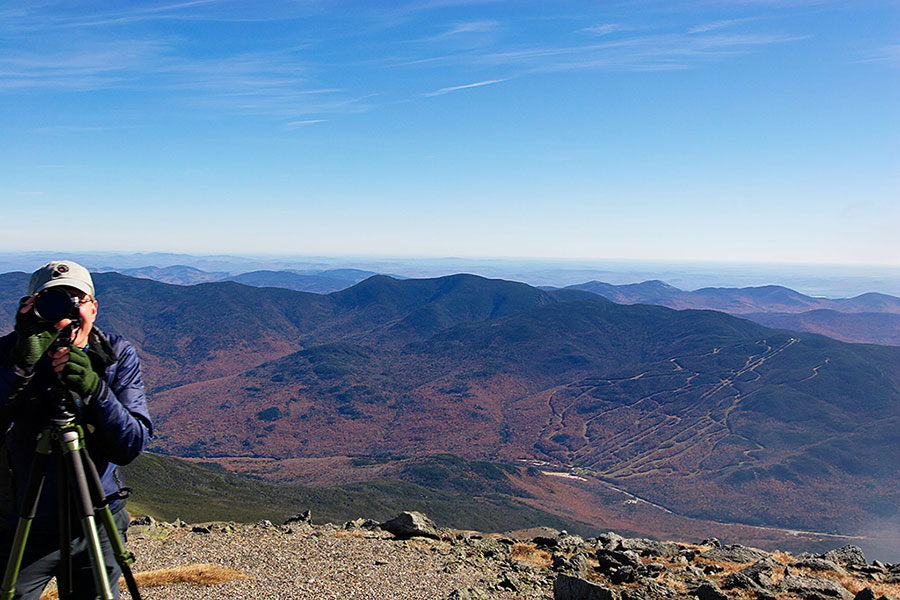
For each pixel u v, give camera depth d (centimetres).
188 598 1160
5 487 342
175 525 1956
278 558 1518
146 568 1411
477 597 1248
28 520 318
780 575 1584
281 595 1209
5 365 323
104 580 308
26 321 304
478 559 1659
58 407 317
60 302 309
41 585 358
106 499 333
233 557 1516
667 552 1950
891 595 1406
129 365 372
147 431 354
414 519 1973
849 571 1678
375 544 1752
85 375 316
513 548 1902
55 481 348
